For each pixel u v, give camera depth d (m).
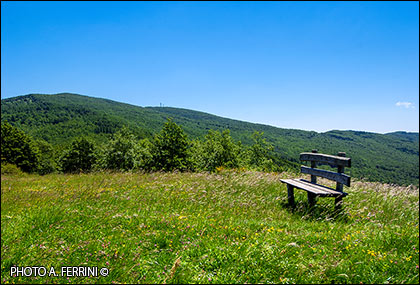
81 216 6.65
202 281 3.41
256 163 35.62
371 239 4.50
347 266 3.56
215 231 5.24
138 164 32.59
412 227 5.26
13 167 42.91
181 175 13.19
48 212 7.07
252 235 4.82
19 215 7.08
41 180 16.30
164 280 3.38
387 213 6.80
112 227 5.75
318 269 3.50
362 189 9.13
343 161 6.36
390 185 9.27
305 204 7.39
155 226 5.64
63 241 4.79
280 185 9.72
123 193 9.39
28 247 4.64
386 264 3.57
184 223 5.75
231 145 33.16
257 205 7.62
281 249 4.08
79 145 69.00
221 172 13.67
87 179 13.84
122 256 4.09
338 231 5.13
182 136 29.64
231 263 3.77
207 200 8.16
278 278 3.44
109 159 37.88
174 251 4.34
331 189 6.95
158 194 9.02
